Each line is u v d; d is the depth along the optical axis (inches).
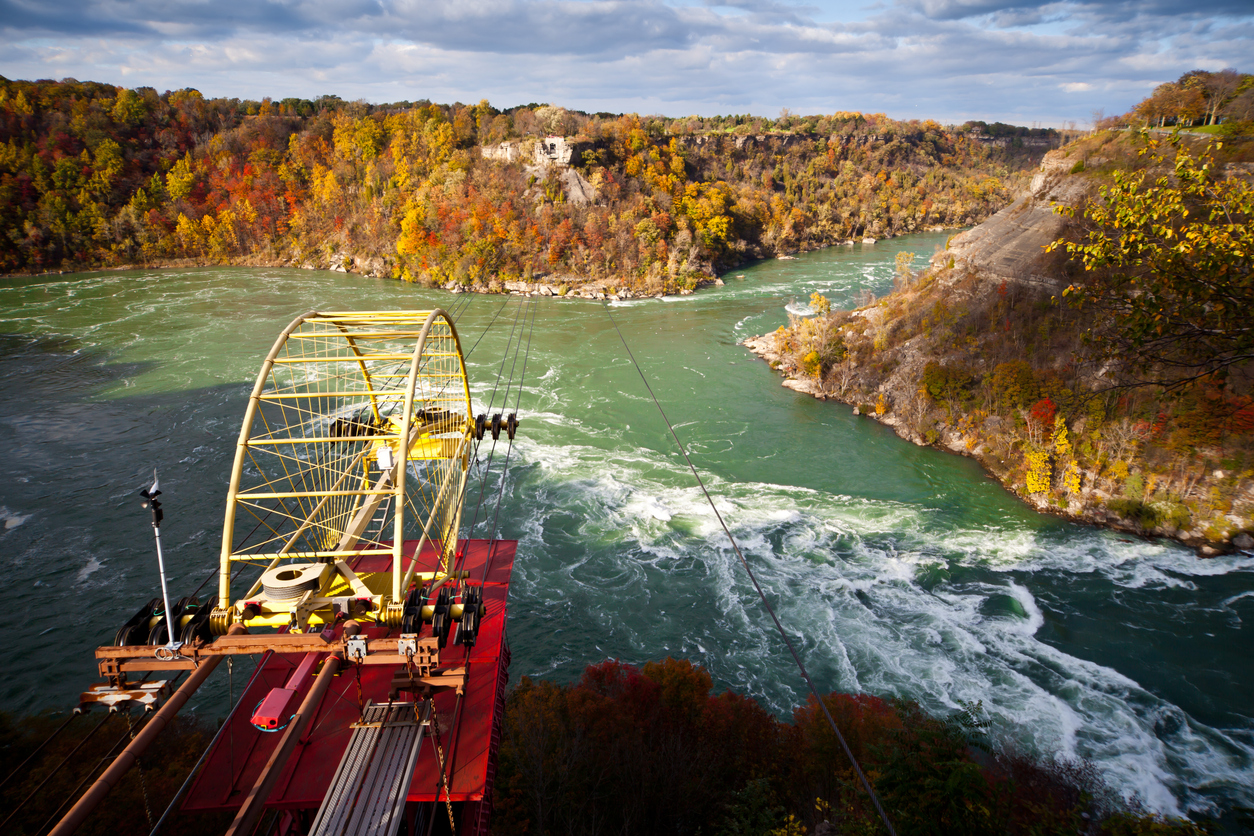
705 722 1352.1
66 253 6505.9
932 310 3538.4
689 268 6033.5
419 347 687.7
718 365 3858.3
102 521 2180.1
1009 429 2694.4
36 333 4148.6
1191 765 1439.5
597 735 1253.7
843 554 2156.7
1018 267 3499.0
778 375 3713.1
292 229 7253.9
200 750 1301.7
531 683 1576.0
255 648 557.9
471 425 1017.5
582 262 6003.9
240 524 2167.8
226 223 7066.9
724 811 1145.4
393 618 606.2
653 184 7007.9
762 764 1272.1
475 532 2193.7
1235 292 475.5
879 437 2979.8
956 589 2006.6
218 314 4734.3
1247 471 2194.9
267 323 4493.1
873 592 1984.5
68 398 3144.7
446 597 605.6
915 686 1644.9
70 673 1612.9
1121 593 1982.0
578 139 6633.9
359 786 554.9
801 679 1664.6
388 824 522.3
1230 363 500.7
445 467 907.4
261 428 2795.3
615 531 2233.0
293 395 683.4
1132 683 1659.7
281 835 645.3
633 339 4340.6
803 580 2026.3
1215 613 1895.9
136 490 2351.1
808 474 2657.5
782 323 4717.0
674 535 2222.0
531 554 2106.3
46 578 1919.3
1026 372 2748.5
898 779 810.8
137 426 2854.3
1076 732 1517.0
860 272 6633.9
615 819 1118.4
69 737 1314.0
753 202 7790.4
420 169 6983.3
